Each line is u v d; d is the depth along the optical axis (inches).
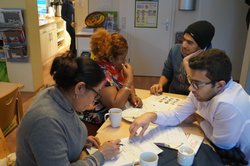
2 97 82.7
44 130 36.0
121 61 68.2
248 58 121.7
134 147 45.9
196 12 169.2
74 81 38.1
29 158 38.9
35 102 39.8
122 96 63.4
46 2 258.7
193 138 49.6
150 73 185.6
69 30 196.5
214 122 46.3
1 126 90.4
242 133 45.7
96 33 69.0
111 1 169.8
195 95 48.0
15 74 151.1
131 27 175.0
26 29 142.9
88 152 45.6
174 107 64.0
